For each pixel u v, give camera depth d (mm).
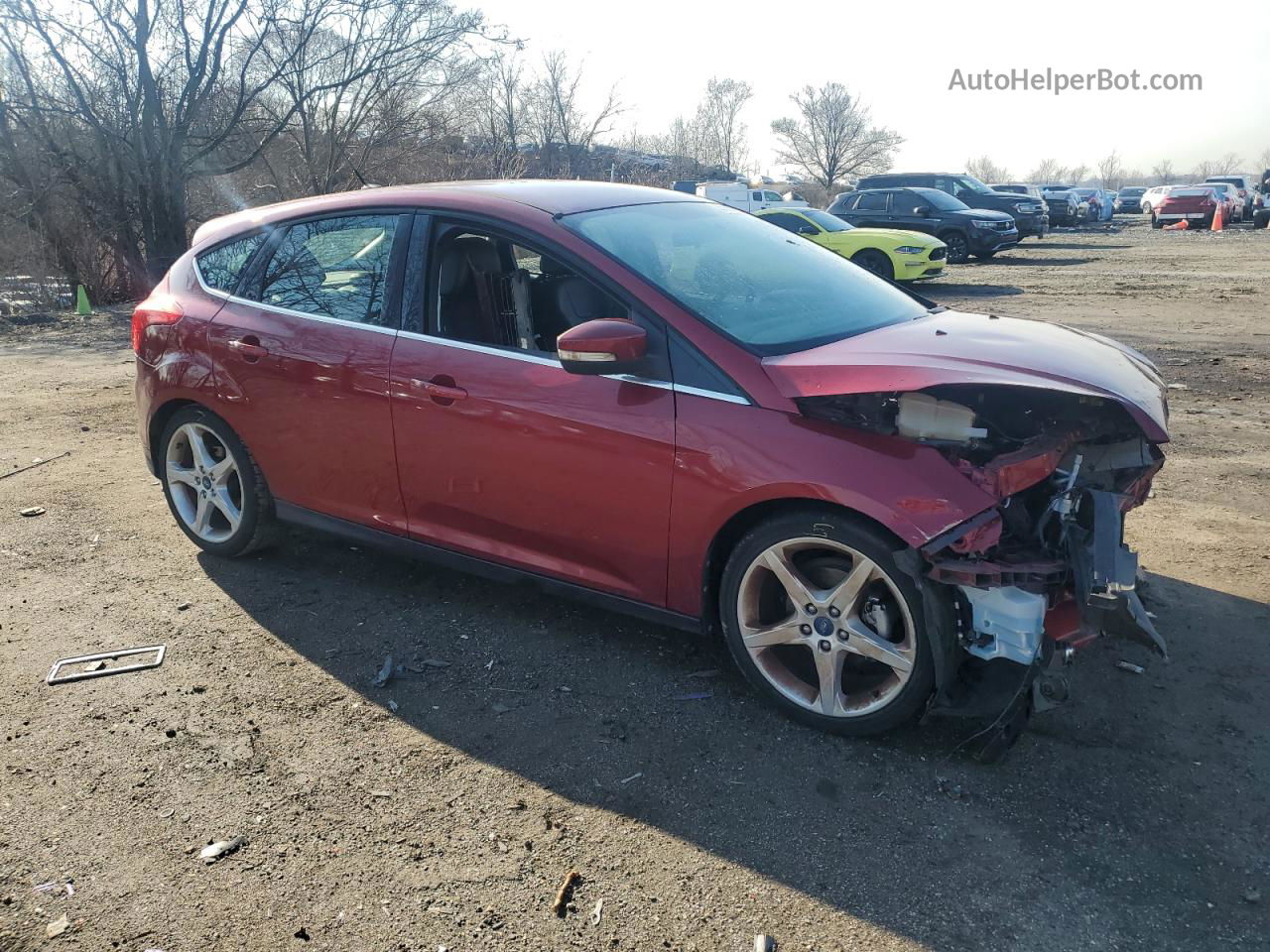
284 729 3246
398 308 3848
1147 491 3525
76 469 6191
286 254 4266
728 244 3988
